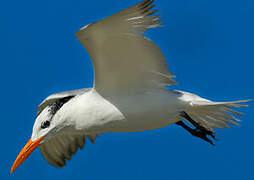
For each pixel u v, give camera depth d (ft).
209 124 42.32
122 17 33.78
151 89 39.58
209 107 39.91
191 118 40.50
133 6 32.89
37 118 41.81
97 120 39.73
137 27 34.73
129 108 39.32
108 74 38.58
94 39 35.86
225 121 41.55
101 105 39.58
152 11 33.60
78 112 39.99
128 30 35.01
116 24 34.45
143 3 32.99
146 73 38.91
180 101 39.70
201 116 41.81
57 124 40.83
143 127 40.29
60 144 46.88
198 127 40.45
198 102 39.47
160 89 39.68
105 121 39.70
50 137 41.06
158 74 38.96
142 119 39.73
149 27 34.50
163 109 39.60
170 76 38.58
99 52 36.96
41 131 41.22
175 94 39.93
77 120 40.14
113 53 37.09
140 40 36.17
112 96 39.45
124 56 37.42
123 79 38.96
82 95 40.52
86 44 36.22
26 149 41.06
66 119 40.47
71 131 40.96
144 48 36.96
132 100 39.37
